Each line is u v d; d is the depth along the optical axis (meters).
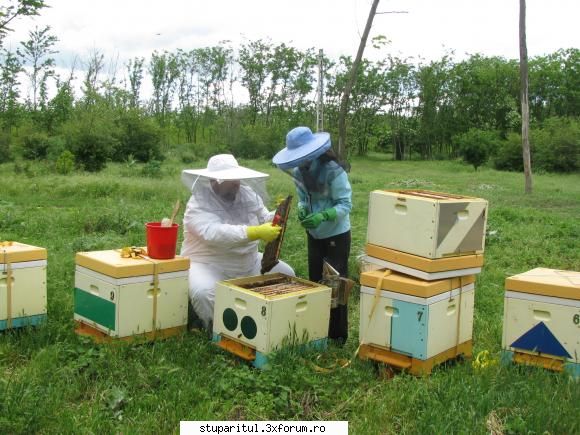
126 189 14.59
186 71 56.09
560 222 11.67
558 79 52.31
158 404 3.54
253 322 4.17
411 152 55.12
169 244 4.55
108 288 4.33
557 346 3.94
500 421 3.40
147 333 4.47
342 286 4.61
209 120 54.28
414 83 53.38
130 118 29.88
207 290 4.84
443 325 4.11
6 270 4.46
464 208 4.08
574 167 32.03
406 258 4.11
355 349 4.68
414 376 3.99
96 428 3.28
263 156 40.66
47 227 9.58
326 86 43.69
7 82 36.88
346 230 4.81
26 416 3.25
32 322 4.64
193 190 4.98
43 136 26.61
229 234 4.80
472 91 53.16
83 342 4.36
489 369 4.03
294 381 3.80
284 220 4.83
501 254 8.55
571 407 3.47
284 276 4.89
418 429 3.32
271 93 54.12
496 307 5.91
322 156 4.64
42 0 16.45
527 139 18.75
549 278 4.12
